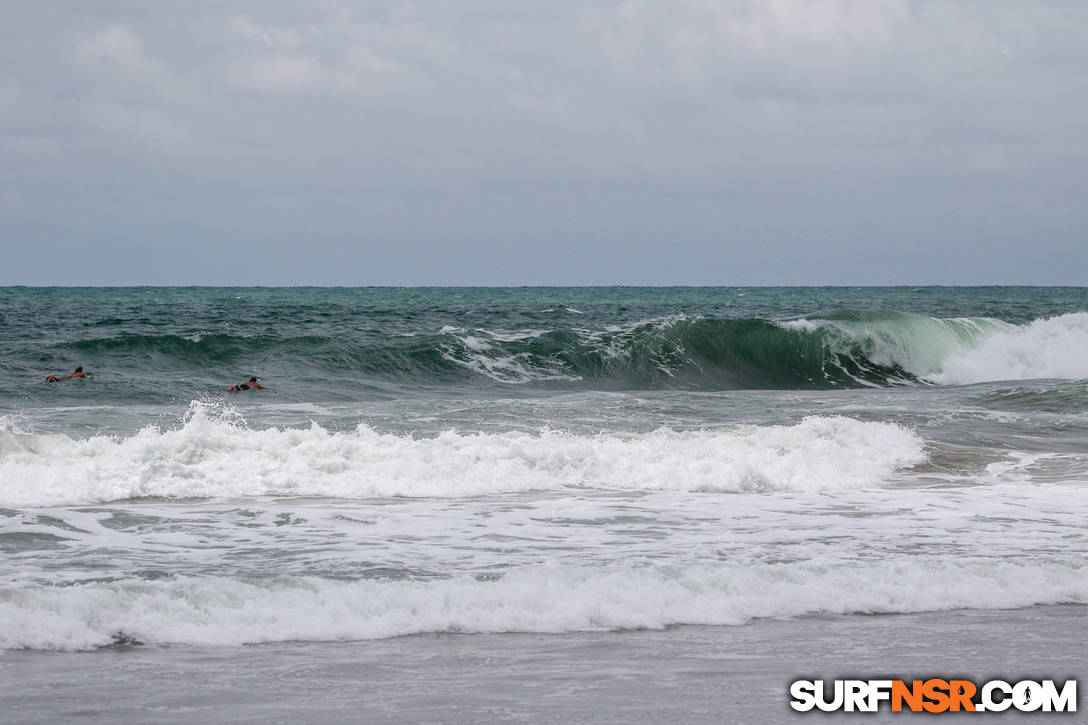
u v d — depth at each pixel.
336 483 39.12
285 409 61.22
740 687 18.31
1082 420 61.12
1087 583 26.39
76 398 70.56
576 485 40.69
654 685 18.33
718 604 23.81
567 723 16.25
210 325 156.62
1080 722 17.11
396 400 71.94
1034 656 20.70
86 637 20.33
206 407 61.97
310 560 27.72
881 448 48.34
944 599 24.94
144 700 17.05
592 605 23.08
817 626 22.75
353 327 155.75
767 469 42.44
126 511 34.28
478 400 68.69
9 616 20.72
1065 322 113.44
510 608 22.84
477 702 17.22
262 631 21.14
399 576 26.03
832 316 109.69
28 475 37.69
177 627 21.02
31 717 16.12
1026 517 35.12
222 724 15.99
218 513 34.25
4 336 125.56
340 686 18.00
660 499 38.06
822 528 33.00
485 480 40.12
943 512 35.97
